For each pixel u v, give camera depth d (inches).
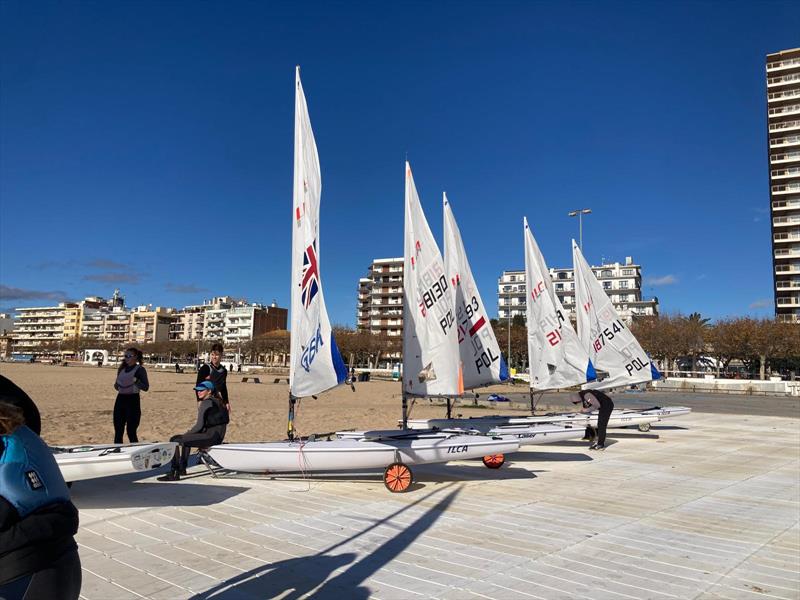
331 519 245.1
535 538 223.5
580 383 543.2
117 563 185.5
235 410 794.2
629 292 4052.7
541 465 403.9
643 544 219.3
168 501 273.0
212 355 351.6
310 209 344.2
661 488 328.5
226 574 176.7
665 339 2212.1
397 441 328.8
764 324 2081.7
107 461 255.3
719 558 204.7
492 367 508.7
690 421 783.1
